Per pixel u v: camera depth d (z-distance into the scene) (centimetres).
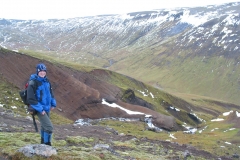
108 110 7169
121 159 1306
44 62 6681
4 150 989
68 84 6881
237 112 8669
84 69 11481
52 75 6631
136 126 6034
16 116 2678
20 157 913
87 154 1138
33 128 2034
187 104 15675
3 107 3434
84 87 7325
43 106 912
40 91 902
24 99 920
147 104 10438
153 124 7231
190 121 12300
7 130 1661
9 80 5000
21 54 6241
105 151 1405
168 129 7288
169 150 2422
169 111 12238
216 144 4597
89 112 6681
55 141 1597
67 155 1038
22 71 5788
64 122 4225
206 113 16338
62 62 11925
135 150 1997
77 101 6644
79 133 2317
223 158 3331
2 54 5612
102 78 11562
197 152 2973
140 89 13075
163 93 14450
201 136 5612
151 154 1959
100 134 2609
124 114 7362
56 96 6216
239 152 4128
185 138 5175
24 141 1310
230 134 5997
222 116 9588
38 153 930
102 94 7831
